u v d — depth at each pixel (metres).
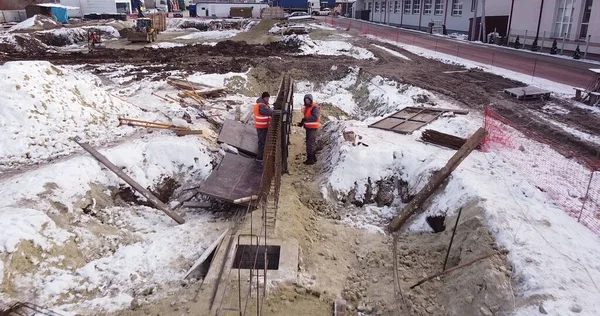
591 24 22.16
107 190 8.99
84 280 6.59
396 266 7.19
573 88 14.84
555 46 24.06
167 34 45.22
